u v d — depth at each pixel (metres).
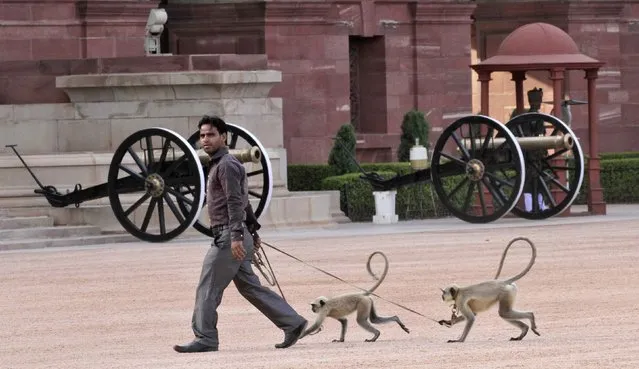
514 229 60.16
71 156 61.06
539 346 31.06
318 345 33.12
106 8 71.44
